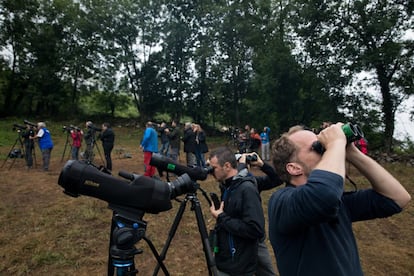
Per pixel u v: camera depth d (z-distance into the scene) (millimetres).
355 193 1247
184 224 4641
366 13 14758
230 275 1860
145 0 24516
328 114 16781
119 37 25531
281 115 19344
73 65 25812
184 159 11844
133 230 1290
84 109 29047
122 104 29422
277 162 1227
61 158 11578
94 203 5539
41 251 3641
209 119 27047
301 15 16297
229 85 23734
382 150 15242
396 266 3615
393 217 5406
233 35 21578
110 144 8250
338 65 16062
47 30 26219
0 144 15719
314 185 916
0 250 3666
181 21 24891
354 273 1031
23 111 27578
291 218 988
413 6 13766
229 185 2021
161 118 27438
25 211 5148
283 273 1089
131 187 1312
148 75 25984
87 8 25594
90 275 3197
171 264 3467
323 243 1024
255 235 1783
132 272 1318
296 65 18156
